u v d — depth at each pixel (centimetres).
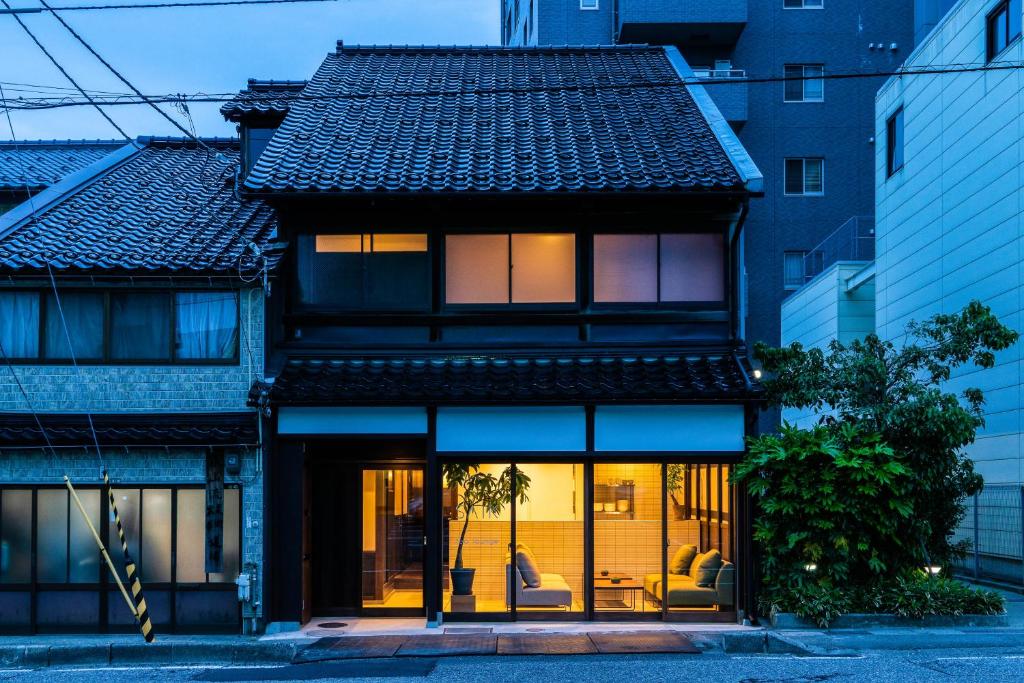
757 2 3173
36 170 1998
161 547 1381
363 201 1427
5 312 1411
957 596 1307
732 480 1347
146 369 1403
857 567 1362
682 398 1339
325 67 1992
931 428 1310
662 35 3088
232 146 2106
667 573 1398
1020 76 1677
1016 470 1684
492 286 1470
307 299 1473
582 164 1492
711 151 1552
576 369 1411
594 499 1407
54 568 1380
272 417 1387
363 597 1468
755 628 1330
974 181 1872
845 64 3169
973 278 1873
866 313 2531
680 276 1469
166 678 1118
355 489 1479
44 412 1394
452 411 1388
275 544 1379
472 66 2019
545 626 1377
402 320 1461
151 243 1477
